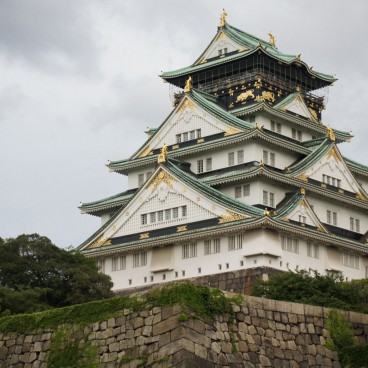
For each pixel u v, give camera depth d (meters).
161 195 127.00
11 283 95.88
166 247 125.00
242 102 138.88
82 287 97.69
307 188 129.12
